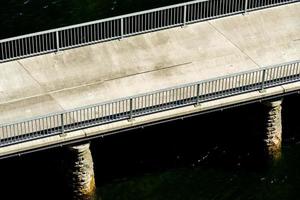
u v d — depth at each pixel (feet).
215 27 231.50
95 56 221.87
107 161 216.33
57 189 209.97
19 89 213.05
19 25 255.91
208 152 219.82
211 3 248.93
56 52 221.87
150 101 208.64
